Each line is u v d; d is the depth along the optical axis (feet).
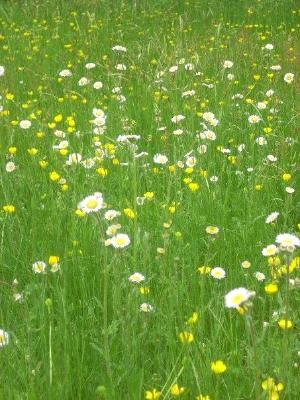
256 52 11.20
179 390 3.30
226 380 3.63
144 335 3.98
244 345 3.98
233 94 9.21
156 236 5.15
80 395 3.57
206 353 3.76
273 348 3.77
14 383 3.63
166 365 3.78
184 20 14.29
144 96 9.02
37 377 3.57
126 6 16.20
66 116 8.52
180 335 3.49
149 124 8.19
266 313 4.38
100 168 5.98
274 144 7.32
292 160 6.95
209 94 9.12
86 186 6.06
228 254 5.06
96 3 16.06
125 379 3.65
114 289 4.24
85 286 4.60
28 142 7.41
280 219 5.82
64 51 12.09
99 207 3.96
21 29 13.79
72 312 4.38
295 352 3.84
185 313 4.28
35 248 5.09
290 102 8.70
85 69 10.94
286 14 15.08
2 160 6.66
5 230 5.45
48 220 5.49
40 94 9.20
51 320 3.92
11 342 3.87
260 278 4.50
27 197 6.28
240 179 6.40
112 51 11.91
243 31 13.32
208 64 10.32
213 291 4.34
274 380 3.34
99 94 9.50
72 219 5.30
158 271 4.78
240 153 6.75
